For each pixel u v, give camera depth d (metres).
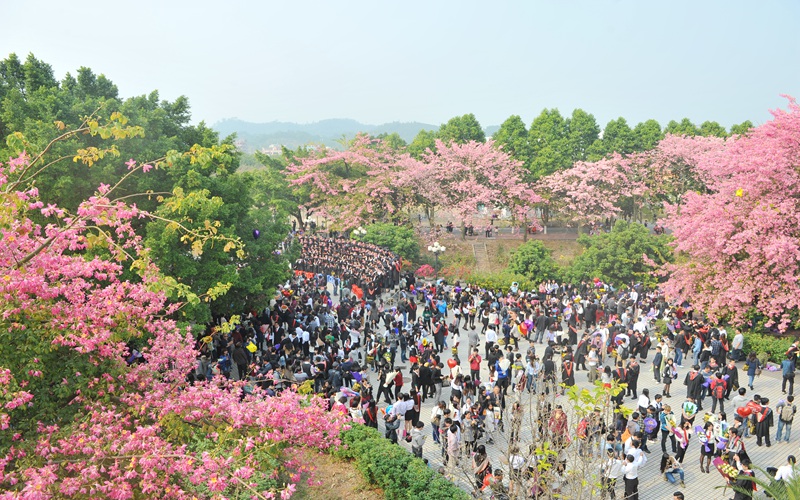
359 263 40.25
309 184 57.81
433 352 22.75
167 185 21.22
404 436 17.70
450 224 58.94
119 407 8.80
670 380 21.89
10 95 20.17
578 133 67.25
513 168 59.88
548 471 10.71
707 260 30.02
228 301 22.53
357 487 14.25
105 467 7.78
